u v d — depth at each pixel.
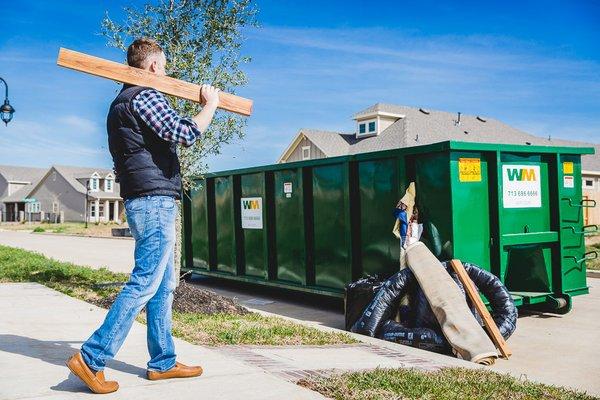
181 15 8.52
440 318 6.60
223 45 8.60
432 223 7.93
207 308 7.85
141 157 3.68
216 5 8.48
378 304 7.18
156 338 3.98
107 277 11.36
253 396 3.68
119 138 3.71
